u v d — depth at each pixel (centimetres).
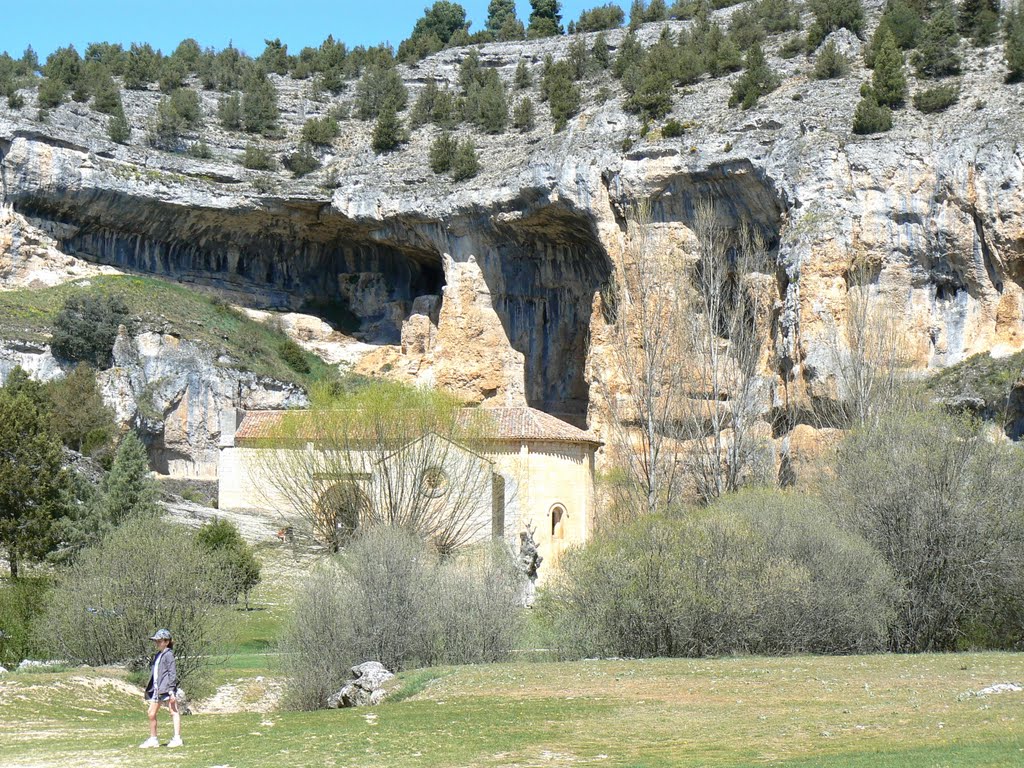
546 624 4247
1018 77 8469
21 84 10756
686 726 2606
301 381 9625
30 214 9712
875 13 10338
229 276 10544
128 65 11844
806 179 8044
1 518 5284
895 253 7956
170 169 10131
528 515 6550
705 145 8475
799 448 7362
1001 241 7750
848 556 4166
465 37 13762
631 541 4247
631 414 8312
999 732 2322
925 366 7850
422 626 3941
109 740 2778
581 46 11588
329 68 12862
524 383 9556
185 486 8175
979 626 4444
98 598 3916
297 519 5728
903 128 8181
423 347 9925
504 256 9556
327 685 3681
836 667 3362
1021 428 7281
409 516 5412
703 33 10662
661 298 7619
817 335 7781
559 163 8869
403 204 9738
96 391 8256
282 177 10519
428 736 2608
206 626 3881
